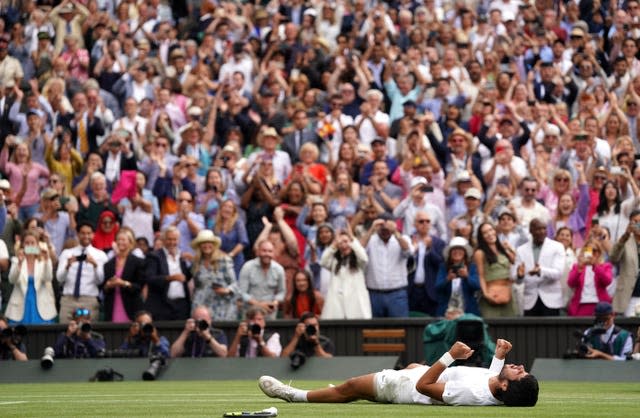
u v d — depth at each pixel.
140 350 38.31
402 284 41.19
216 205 46.12
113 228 44.59
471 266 39.84
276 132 51.41
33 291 41.38
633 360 35.03
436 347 33.22
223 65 57.19
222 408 23.36
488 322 38.91
